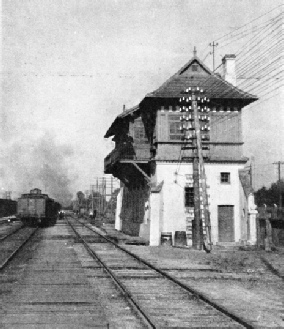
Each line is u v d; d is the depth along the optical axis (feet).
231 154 95.30
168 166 93.71
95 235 117.60
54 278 44.29
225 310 29.63
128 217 129.08
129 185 127.85
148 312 30.19
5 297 34.63
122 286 38.70
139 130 105.19
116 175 133.28
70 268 52.06
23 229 143.95
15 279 44.42
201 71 97.76
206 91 95.30
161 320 27.94
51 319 27.48
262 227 83.97
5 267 53.31
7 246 80.84
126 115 104.94
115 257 65.98
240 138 95.96
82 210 325.62
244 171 94.68
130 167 106.01
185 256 68.54
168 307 31.89
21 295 35.35
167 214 92.27
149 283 42.78
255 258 65.72
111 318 28.66
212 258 65.87
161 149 94.02
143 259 61.16
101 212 252.62
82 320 27.25
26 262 58.29
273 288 40.96
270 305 33.22
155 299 34.91
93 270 51.65
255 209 87.86
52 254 68.23
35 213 163.53
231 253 73.41
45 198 166.71
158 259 64.28
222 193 93.71
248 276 48.11
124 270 52.13
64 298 34.01
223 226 93.20
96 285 41.37
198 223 78.13
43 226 168.35
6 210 246.27
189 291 37.78
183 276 48.03
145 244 91.66
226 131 95.81
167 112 95.30
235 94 95.35
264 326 26.58
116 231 143.74
